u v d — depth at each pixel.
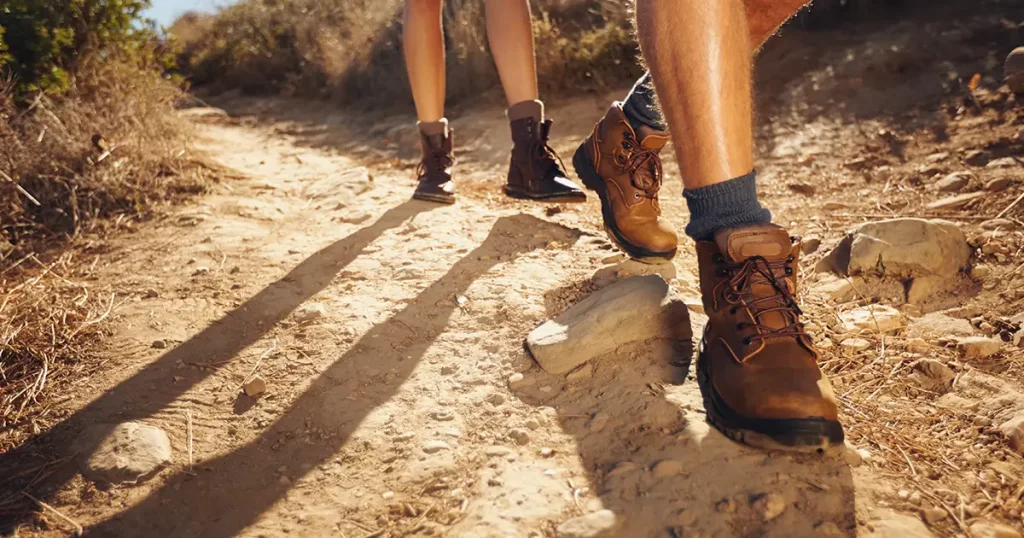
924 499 1.29
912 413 1.56
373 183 3.27
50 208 2.94
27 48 3.47
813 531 1.20
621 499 1.30
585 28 5.39
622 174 2.14
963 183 2.74
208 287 2.28
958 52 3.86
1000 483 1.33
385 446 1.53
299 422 1.64
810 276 2.26
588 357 1.72
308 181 3.50
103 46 3.89
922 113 3.44
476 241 2.48
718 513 1.25
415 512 1.34
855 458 1.37
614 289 1.88
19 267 2.52
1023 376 1.68
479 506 1.33
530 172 2.58
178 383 1.79
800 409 1.34
